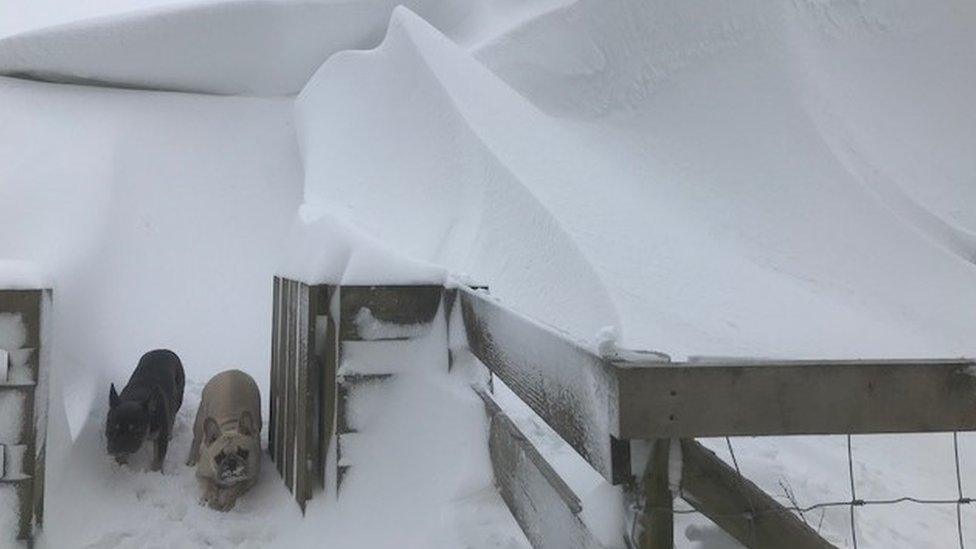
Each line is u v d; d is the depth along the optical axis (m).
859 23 13.91
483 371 3.17
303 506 3.01
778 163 10.87
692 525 1.91
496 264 6.50
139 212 9.12
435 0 15.28
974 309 8.47
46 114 11.05
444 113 8.44
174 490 3.53
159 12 12.59
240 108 12.53
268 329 7.40
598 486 1.60
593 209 7.71
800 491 3.80
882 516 3.88
